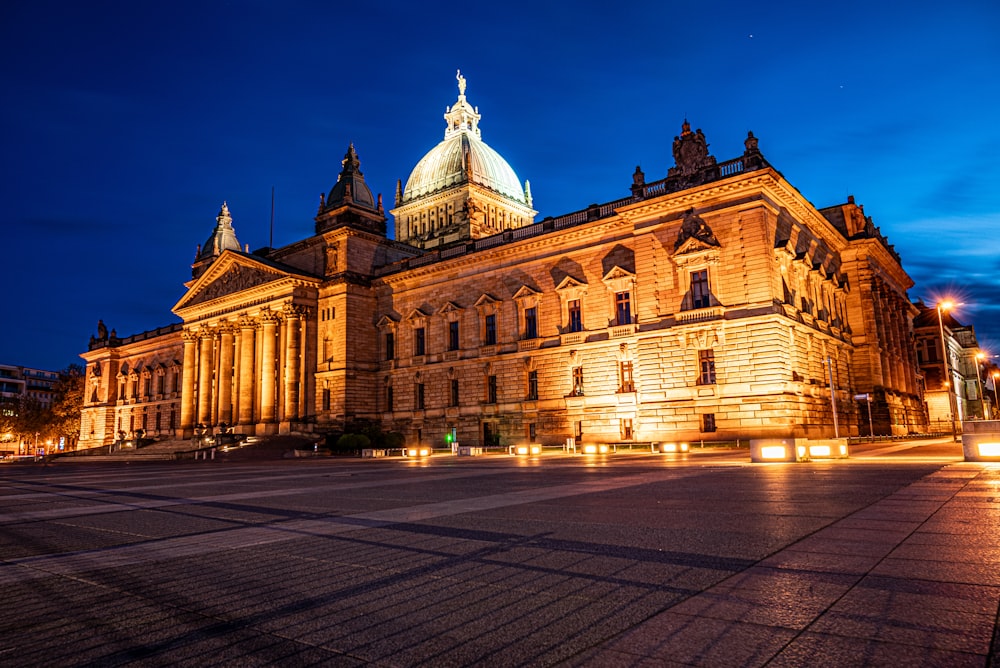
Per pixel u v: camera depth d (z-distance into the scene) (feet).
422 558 35.29
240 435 264.31
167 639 23.15
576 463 126.11
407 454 213.87
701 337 178.70
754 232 174.19
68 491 92.48
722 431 172.55
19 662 21.25
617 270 202.69
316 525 49.19
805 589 25.75
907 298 313.53
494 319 237.45
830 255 234.17
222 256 298.97
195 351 320.09
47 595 30.32
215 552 39.58
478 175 363.15
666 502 54.70
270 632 23.50
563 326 216.95
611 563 32.04
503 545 38.01
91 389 445.37
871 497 52.06
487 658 20.08
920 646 19.30
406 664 19.88
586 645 20.77
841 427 206.08
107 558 38.96
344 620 24.59
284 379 265.54
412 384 256.73
